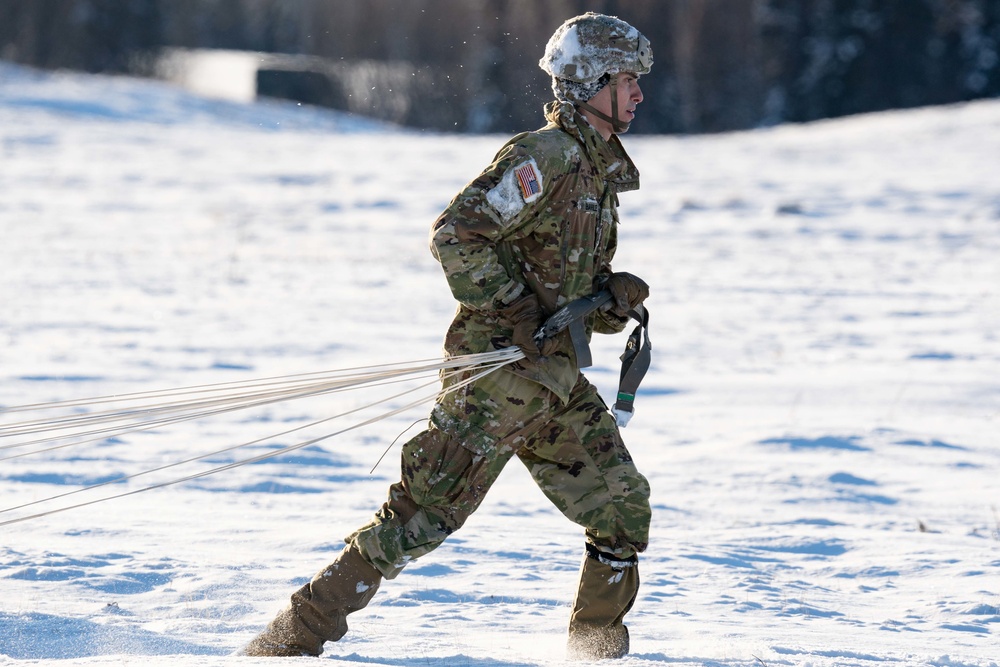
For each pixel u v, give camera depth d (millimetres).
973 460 27266
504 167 12180
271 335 45094
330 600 12328
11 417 30156
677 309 53438
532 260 12562
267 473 24859
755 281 62188
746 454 27578
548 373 12414
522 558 18484
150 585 16047
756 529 21125
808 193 102125
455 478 12414
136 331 45438
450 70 159750
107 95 173250
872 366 40562
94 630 13125
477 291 12211
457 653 12734
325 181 109875
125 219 85062
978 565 18625
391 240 78312
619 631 13188
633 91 12938
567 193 12453
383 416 12359
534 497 23984
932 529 21422
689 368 40250
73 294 54562
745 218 88812
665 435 30266
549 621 14898
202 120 164000
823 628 15094
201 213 89375
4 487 23062
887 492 24344
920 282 61969
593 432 13016
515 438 12578
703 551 19406
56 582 15883
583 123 12680
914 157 128375
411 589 16172
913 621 15773
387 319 49656
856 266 67688
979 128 144750
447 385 12633
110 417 11156
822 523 21812
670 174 118500
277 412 32188
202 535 19109
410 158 130625
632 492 12977
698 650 13406
